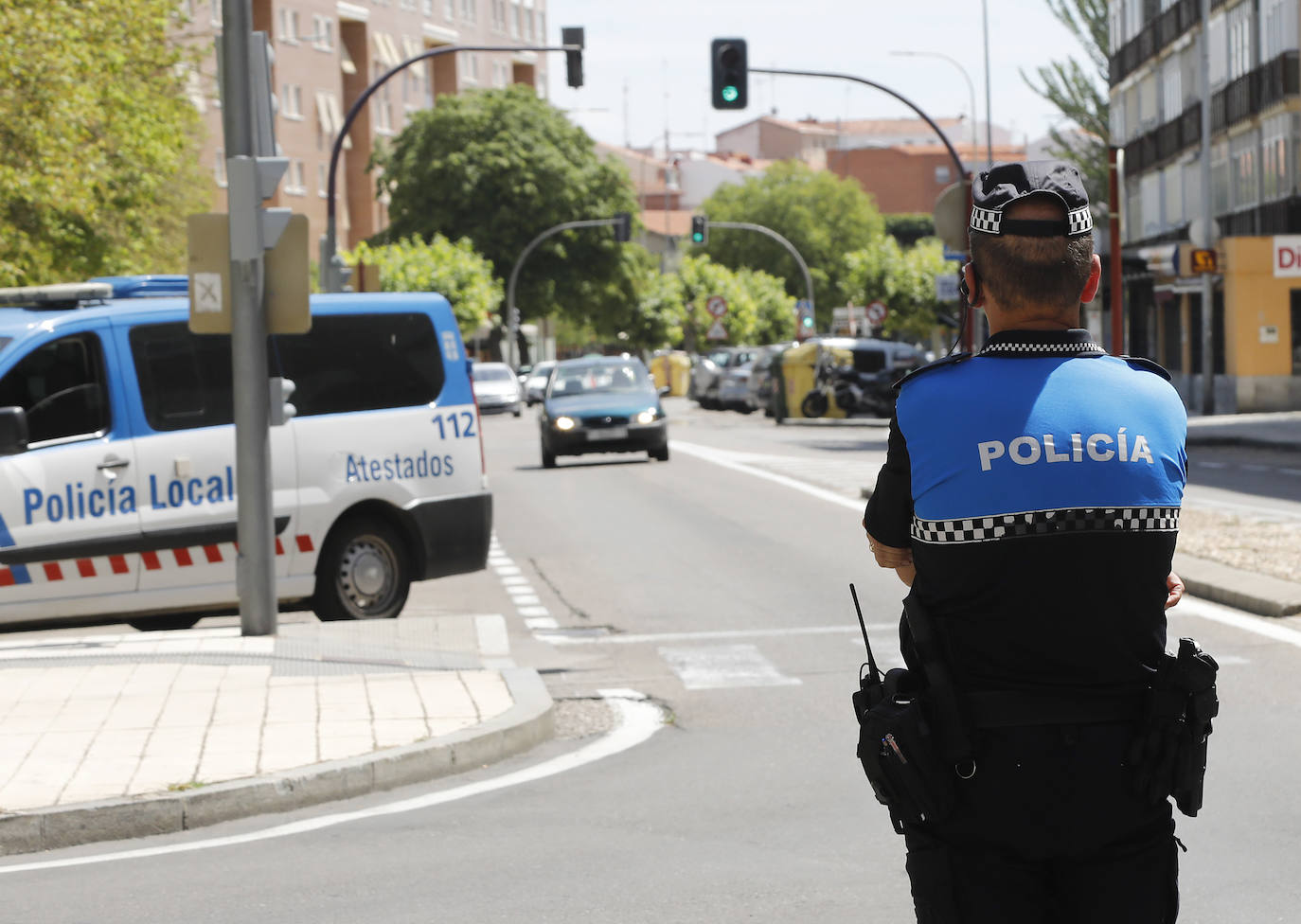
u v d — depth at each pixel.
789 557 19.48
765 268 161.50
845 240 163.38
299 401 14.44
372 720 10.22
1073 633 3.36
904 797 3.43
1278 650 12.38
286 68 103.00
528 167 93.44
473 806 8.67
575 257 95.19
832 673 12.39
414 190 93.69
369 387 14.77
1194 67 61.19
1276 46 52.59
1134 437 3.43
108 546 13.36
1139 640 3.39
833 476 31.06
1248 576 15.19
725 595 16.61
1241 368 50.59
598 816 8.31
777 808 8.34
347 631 13.67
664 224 191.88
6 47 29.47
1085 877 3.42
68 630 14.70
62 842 8.17
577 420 35.94
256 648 12.67
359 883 7.17
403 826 8.24
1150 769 3.36
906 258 106.12
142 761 9.17
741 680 12.25
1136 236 70.75
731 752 9.84
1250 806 8.02
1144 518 3.39
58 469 13.22
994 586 3.38
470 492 15.14
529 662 13.29
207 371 13.84
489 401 66.69
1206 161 50.06
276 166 12.84
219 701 10.82
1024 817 3.36
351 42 113.81
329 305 14.68
